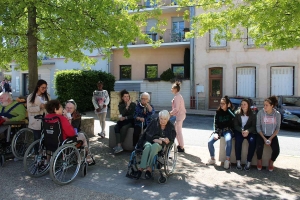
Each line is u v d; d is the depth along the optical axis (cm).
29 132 653
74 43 809
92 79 1720
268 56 1825
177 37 2183
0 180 501
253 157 599
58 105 525
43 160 534
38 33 877
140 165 494
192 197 436
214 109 1959
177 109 716
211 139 621
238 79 1912
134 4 841
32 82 780
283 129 1201
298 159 670
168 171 530
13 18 699
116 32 765
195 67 1980
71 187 473
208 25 757
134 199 427
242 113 605
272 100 576
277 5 593
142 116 691
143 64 2311
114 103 1373
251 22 686
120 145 691
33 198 427
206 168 592
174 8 2095
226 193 454
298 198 435
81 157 548
